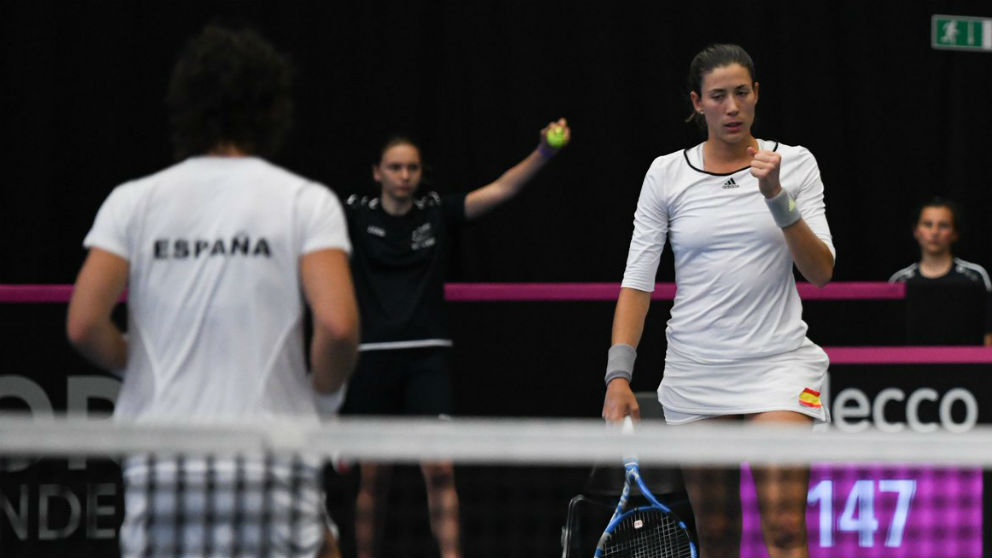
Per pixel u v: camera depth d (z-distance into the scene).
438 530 11.84
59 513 12.05
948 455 6.31
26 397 12.40
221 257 6.07
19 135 16.92
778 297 9.20
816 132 18.73
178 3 17.17
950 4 18.98
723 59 9.18
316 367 6.17
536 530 12.41
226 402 6.02
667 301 13.58
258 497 6.08
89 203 17.12
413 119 17.73
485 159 17.94
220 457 6.06
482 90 17.89
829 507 12.13
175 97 6.31
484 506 12.42
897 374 12.70
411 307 12.85
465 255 17.86
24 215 16.97
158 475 6.09
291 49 17.45
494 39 17.91
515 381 13.62
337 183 17.62
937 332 14.38
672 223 9.51
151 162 17.22
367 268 12.98
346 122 17.62
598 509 12.62
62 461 12.05
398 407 13.12
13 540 11.99
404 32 17.66
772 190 8.53
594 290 13.72
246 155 6.35
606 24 18.05
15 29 16.83
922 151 19.00
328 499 12.52
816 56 18.64
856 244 18.91
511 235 17.94
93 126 17.08
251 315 6.06
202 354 6.05
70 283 17.16
